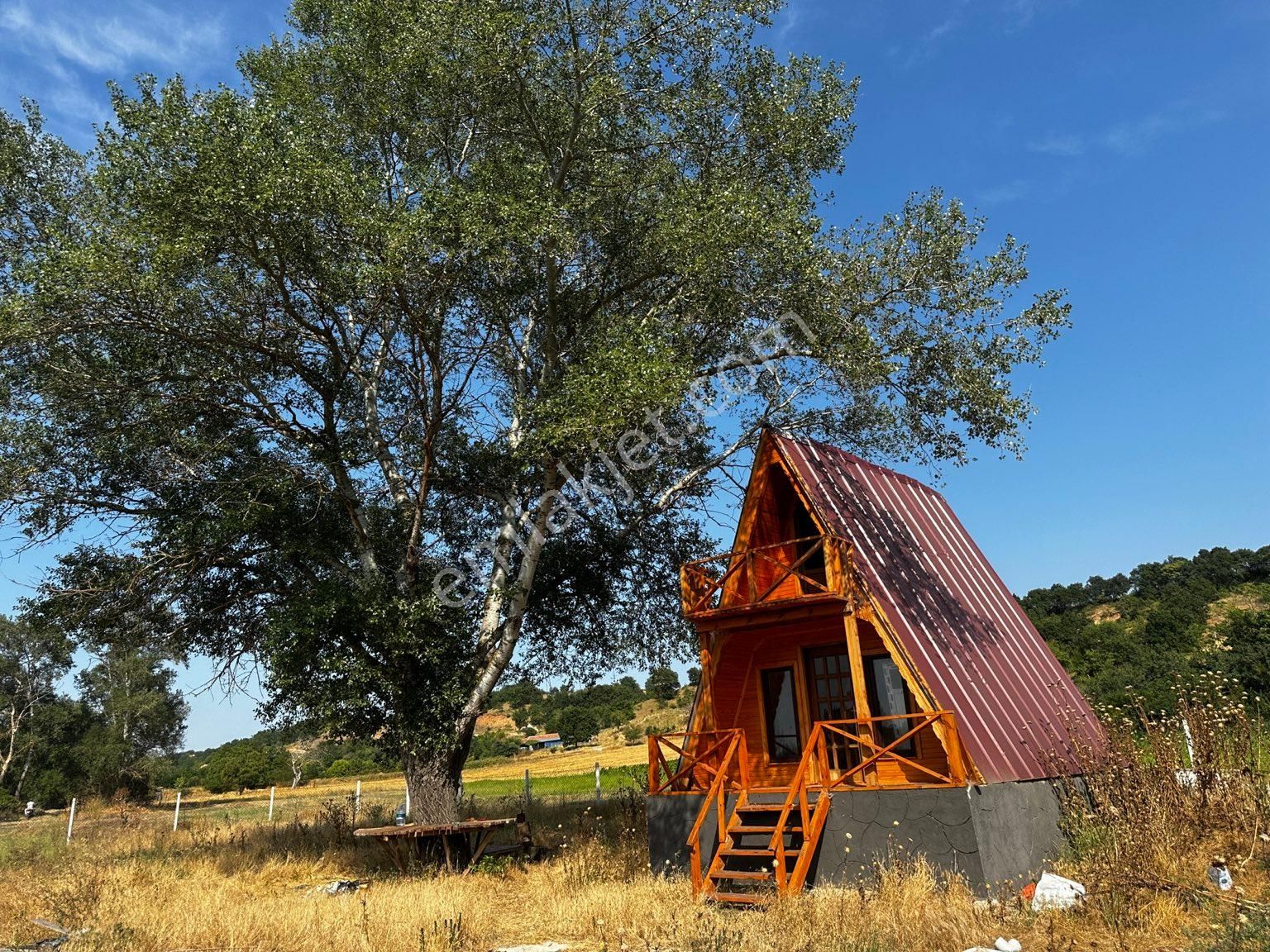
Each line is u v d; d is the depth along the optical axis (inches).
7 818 1827.0
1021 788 460.4
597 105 622.5
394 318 629.9
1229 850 394.6
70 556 653.9
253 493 634.2
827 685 562.6
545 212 567.8
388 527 668.1
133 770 2117.4
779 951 316.2
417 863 579.2
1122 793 441.4
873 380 578.9
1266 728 510.3
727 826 471.8
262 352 634.8
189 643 707.4
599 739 3228.3
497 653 660.1
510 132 657.6
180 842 801.6
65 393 593.9
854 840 434.9
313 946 357.1
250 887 546.0
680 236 569.0
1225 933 286.4
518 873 554.6
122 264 530.6
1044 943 306.2
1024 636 639.1
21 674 2257.6
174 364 629.9
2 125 642.8
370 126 638.5
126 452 644.7
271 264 583.2
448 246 553.9
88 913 438.0
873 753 526.3
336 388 671.1
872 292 593.3
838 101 653.9
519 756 3083.2
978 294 578.2
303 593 649.6
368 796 1563.7
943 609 546.0
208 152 522.0
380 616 594.2
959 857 404.2
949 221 586.6
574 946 368.2
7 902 481.7
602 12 632.4
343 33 645.3
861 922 339.9
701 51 649.6
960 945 308.2
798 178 673.6
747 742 577.6
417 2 593.6
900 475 671.8
